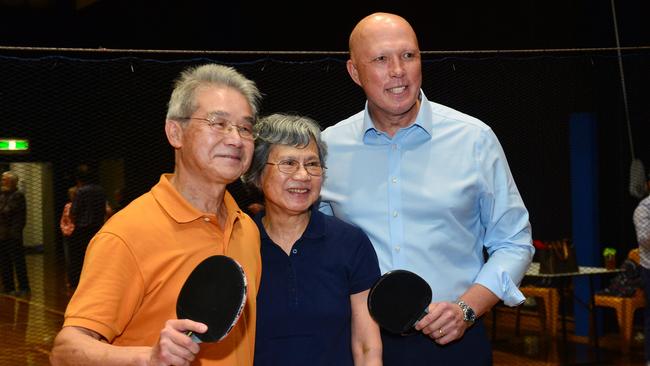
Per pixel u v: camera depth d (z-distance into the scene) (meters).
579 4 8.55
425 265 2.69
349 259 2.48
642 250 6.46
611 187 8.60
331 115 6.94
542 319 8.40
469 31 9.38
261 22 10.90
